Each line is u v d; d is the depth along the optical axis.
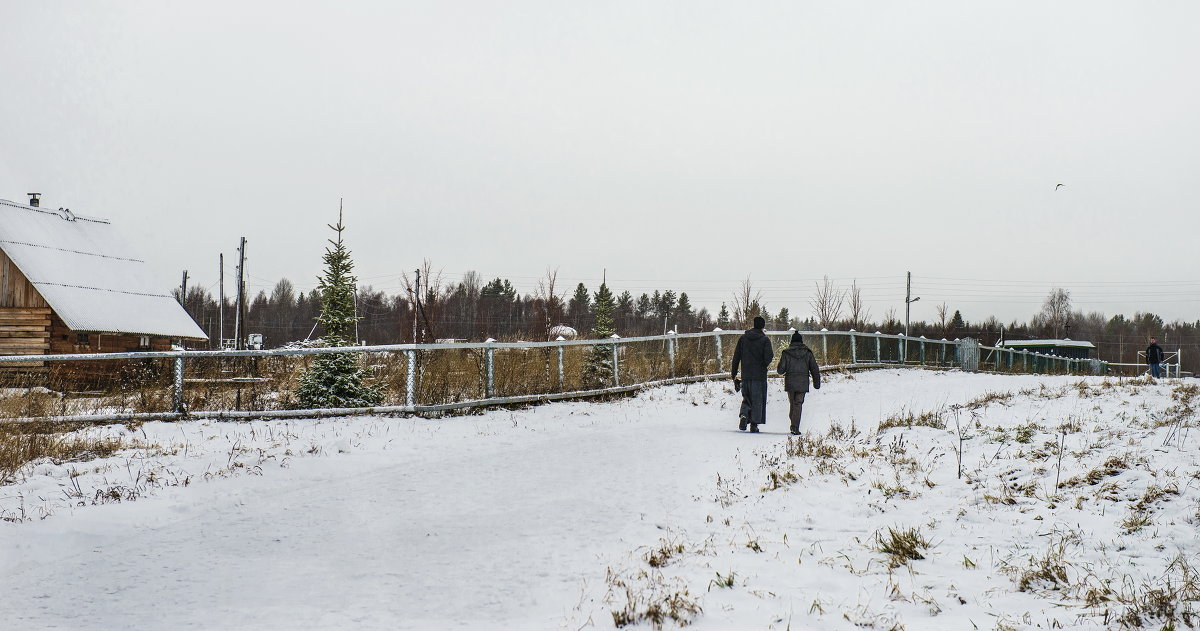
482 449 12.44
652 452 11.92
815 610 5.41
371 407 15.86
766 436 13.57
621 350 21.05
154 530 8.04
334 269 17.14
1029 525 7.23
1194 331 128.75
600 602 5.78
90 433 13.95
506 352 18.91
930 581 5.99
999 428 11.30
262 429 14.35
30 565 6.97
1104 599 5.35
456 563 6.92
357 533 7.88
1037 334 105.56
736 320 44.19
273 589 6.32
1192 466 8.27
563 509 8.65
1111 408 12.59
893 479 9.12
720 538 7.40
